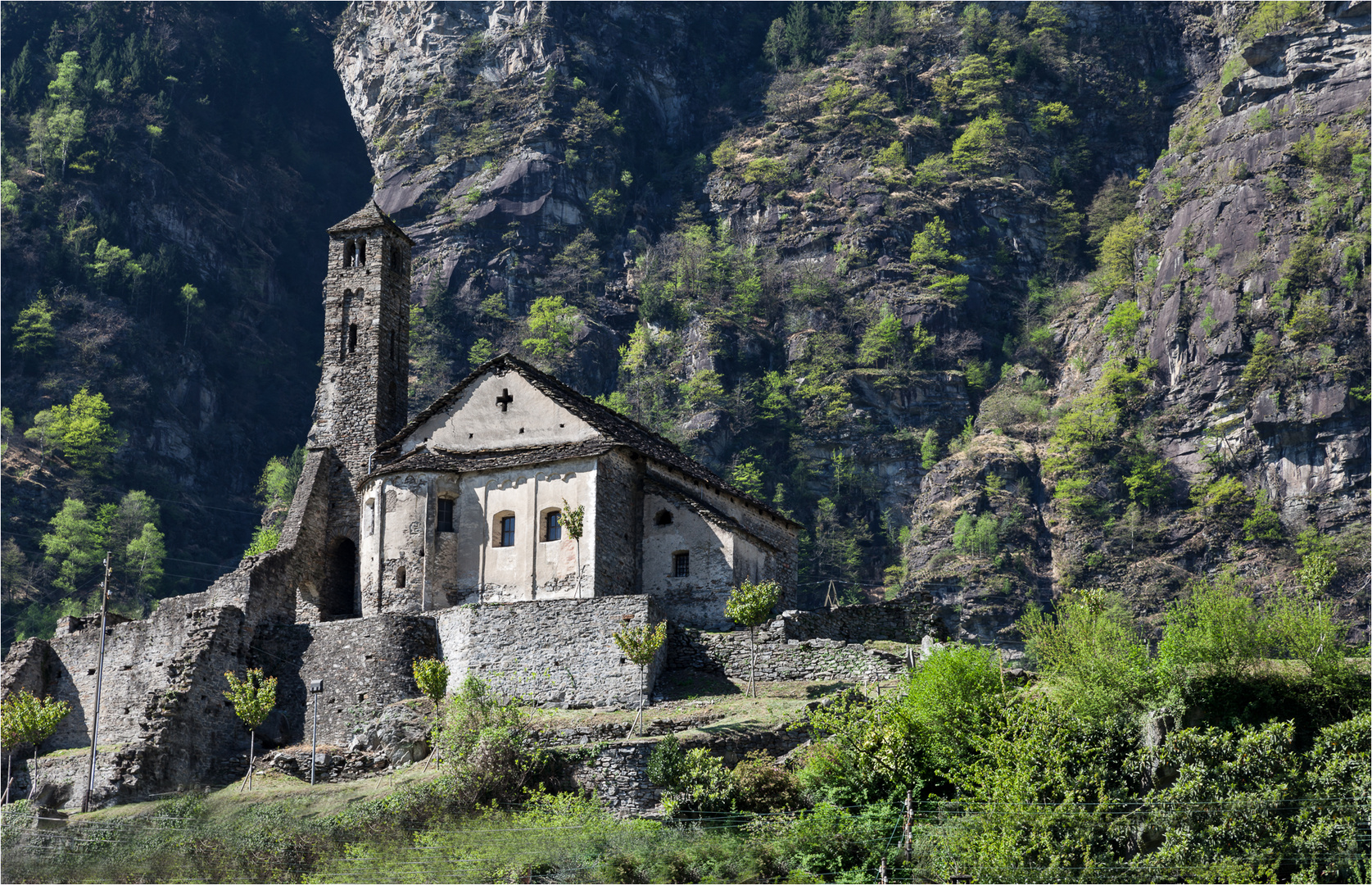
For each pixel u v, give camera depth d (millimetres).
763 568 66750
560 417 65688
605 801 47312
